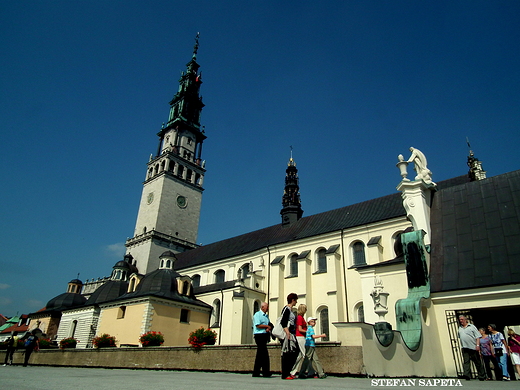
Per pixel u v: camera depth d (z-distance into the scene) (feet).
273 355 48.21
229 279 183.01
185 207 254.06
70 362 87.92
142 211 251.19
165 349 65.51
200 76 306.14
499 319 61.52
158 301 140.67
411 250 56.49
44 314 201.36
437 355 48.39
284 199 196.24
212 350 57.98
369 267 83.76
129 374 45.91
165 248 233.96
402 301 47.44
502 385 31.58
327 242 152.15
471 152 139.95
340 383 29.53
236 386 25.50
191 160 275.80
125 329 140.46
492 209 60.49
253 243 190.80
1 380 29.12
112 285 180.34
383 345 40.45
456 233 59.98
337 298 135.23
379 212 148.77
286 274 159.53
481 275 51.13
